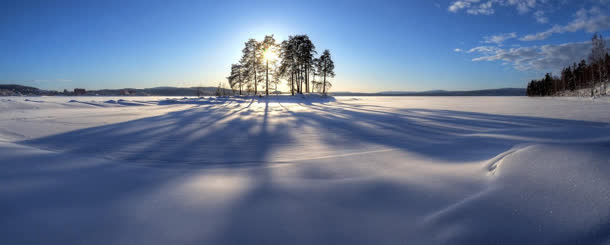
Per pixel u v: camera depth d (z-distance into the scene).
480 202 2.15
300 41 38.69
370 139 6.38
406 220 2.02
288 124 9.59
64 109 17.95
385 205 2.30
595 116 10.65
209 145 5.80
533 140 4.12
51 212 2.16
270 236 1.83
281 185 2.88
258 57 39.62
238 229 1.92
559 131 4.73
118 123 9.80
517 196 2.15
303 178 3.17
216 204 2.34
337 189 2.72
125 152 5.06
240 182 3.02
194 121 10.59
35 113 14.16
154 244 1.74
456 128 7.93
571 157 2.68
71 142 6.09
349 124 9.41
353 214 2.15
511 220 1.85
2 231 1.86
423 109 16.67
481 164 3.32
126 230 1.90
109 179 3.08
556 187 2.16
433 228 1.88
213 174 3.43
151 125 9.29
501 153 3.63
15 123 9.45
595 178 2.16
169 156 4.75
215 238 1.81
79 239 1.79
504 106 19.03
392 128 8.21
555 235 1.65
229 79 45.53
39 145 5.67
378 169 3.50
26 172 3.16
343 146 5.60
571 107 16.55
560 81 60.25
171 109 18.50
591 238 1.57
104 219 2.06
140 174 3.36
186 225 1.97
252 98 35.72
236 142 6.16
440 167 3.40
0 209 2.17
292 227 1.95
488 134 5.55
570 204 1.91
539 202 2.01
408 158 4.06
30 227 1.92
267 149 5.38
